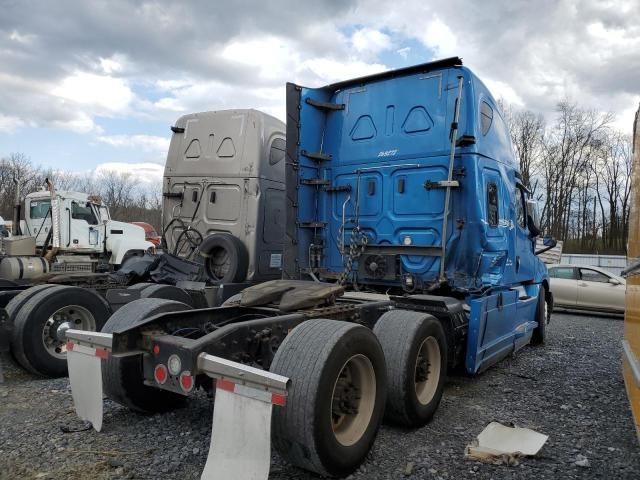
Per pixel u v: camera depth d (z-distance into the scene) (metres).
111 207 48.41
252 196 8.05
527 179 49.97
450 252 5.96
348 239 6.67
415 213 6.20
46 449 3.67
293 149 6.62
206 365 3.18
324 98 7.00
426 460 3.71
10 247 11.76
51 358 5.46
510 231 6.94
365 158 6.62
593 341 9.26
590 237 53.53
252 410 2.92
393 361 4.20
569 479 3.47
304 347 3.25
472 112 5.95
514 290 6.89
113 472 3.34
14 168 39.03
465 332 5.52
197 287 7.43
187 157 8.80
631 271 4.06
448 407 5.04
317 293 4.38
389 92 6.53
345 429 3.50
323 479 3.33
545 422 4.65
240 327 3.57
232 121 8.38
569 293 13.95
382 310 5.13
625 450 4.00
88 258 14.16
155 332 3.62
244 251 7.93
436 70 6.22
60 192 13.73
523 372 6.59
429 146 6.15
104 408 4.54
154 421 4.25
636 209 4.05
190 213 8.66
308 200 6.82
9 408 4.53
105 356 3.66
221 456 2.97
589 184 51.56
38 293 5.55
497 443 3.98
